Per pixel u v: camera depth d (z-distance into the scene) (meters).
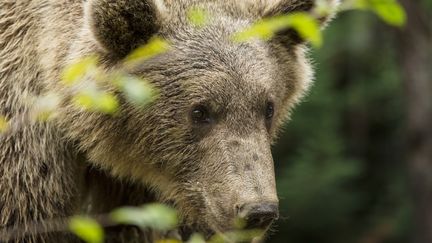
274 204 11.18
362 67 26.41
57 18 12.33
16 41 12.49
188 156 12.06
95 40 11.84
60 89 12.12
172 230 13.05
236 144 11.68
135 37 11.97
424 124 22.03
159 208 8.92
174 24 12.12
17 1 12.61
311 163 25.02
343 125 26.77
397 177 26.33
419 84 21.88
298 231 24.98
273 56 12.27
